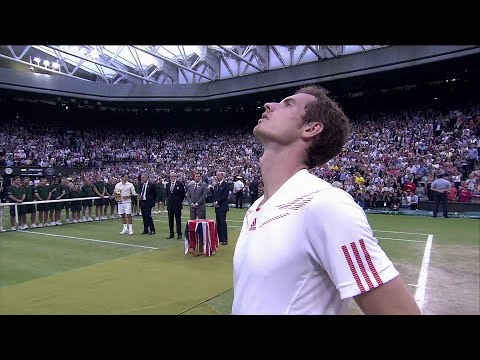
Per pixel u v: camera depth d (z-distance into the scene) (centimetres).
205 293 477
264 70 2617
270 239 92
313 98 114
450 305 429
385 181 1562
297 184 99
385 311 79
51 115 3453
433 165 1590
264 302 88
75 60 2819
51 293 479
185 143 3388
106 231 1070
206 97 3039
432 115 2284
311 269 86
